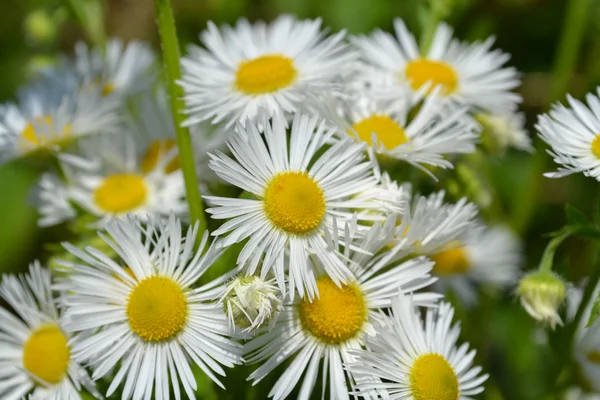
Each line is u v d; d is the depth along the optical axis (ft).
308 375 0.57
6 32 1.00
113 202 0.68
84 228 0.68
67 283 0.61
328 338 0.58
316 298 0.58
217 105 0.63
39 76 0.78
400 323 0.58
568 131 0.61
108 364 0.57
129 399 0.59
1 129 0.71
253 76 0.63
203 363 0.59
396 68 0.70
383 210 0.58
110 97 0.71
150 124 0.70
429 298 0.59
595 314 0.58
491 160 0.73
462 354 0.60
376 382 0.57
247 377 0.60
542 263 0.62
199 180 0.67
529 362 0.78
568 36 0.81
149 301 0.57
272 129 0.59
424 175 0.65
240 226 0.57
